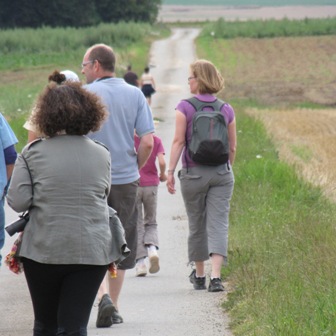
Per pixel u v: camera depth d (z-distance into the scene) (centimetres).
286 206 3822
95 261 1611
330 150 7512
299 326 1917
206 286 2738
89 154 1653
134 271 3075
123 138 2252
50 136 1662
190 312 2391
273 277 2475
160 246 3422
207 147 2581
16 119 8194
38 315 1669
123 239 1678
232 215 3694
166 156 6531
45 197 1619
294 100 14762
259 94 15738
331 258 2489
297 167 5306
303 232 2967
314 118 10831
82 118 1653
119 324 2275
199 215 2672
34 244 1612
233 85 17550
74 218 1616
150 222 3034
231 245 3072
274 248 2852
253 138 7131
